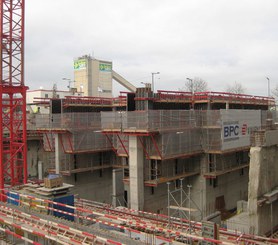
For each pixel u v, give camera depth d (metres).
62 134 47.56
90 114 48.69
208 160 46.88
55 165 48.81
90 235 20.64
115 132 41.47
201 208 46.66
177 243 21.17
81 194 49.12
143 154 41.22
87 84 118.19
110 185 53.03
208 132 45.88
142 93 43.56
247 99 61.62
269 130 30.00
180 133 42.38
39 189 27.81
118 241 20.78
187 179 47.91
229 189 52.72
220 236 24.22
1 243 27.09
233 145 47.62
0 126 39.03
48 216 25.11
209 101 49.59
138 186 40.41
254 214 27.42
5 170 46.19
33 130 57.22
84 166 49.56
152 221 29.00
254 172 27.61
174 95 47.84
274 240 23.70
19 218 25.91
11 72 40.28
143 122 38.94
